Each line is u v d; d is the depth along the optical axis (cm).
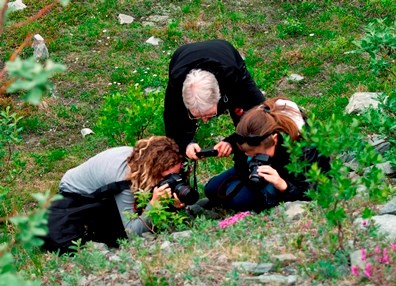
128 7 2317
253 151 916
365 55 1911
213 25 2180
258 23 2186
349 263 739
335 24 2128
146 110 1393
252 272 749
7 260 457
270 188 953
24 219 457
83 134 1703
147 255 829
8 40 2148
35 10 2305
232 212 1043
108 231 1005
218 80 920
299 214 886
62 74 1980
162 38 2147
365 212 716
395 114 1129
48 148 1666
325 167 921
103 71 1998
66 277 798
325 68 1894
